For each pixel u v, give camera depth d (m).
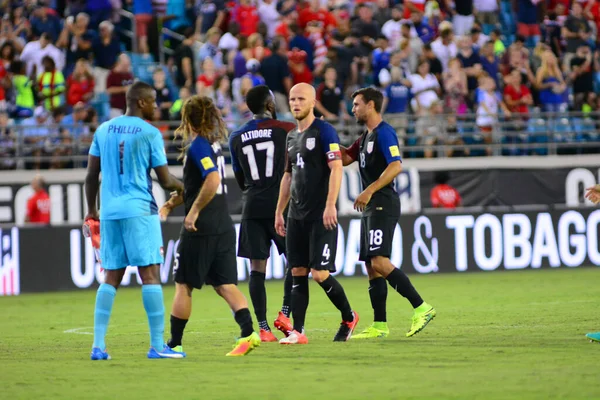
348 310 32.88
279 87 75.56
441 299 49.81
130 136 28.14
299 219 32.19
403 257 67.31
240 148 34.28
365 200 32.53
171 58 79.12
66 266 63.78
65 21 80.81
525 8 87.69
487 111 78.62
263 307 33.97
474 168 75.06
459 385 22.69
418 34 84.12
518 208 68.75
